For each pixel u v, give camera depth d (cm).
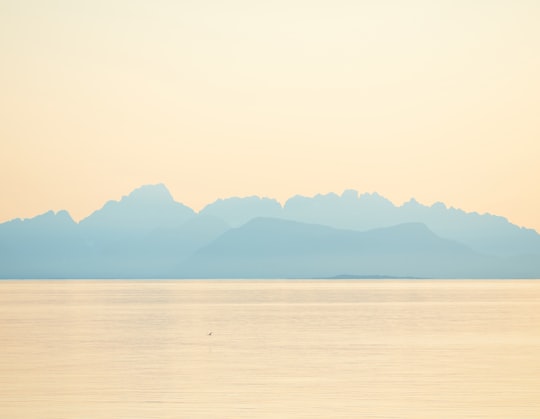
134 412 5144
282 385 6138
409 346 8869
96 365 7381
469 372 6738
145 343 9456
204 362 7569
